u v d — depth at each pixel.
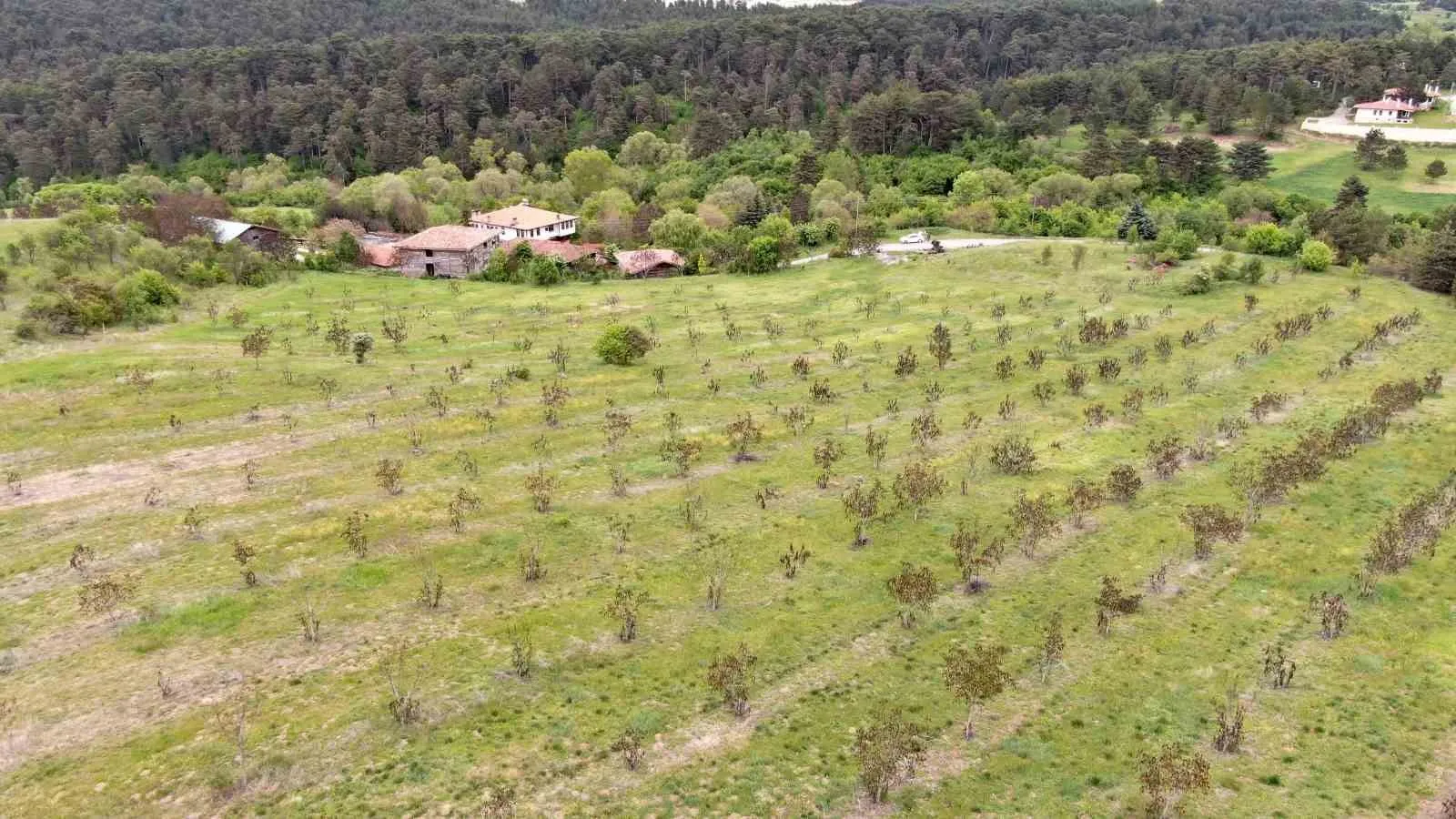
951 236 126.56
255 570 39.16
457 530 43.59
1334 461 51.28
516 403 62.19
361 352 71.38
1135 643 35.00
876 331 81.19
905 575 36.78
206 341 77.00
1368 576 38.16
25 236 97.81
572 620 36.12
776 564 41.06
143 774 27.06
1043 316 83.25
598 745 28.92
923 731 29.88
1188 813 25.86
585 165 176.00
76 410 57.66
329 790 26.62
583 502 47.12
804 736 29.59
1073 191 141.50
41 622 35.00
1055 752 28.83
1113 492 47.16
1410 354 69.50
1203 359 69.31
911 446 54.75
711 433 56.88
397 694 30.80
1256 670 33.19
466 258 115.38
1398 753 28.36
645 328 85.19
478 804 26.22
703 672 33.06
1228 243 105.19
